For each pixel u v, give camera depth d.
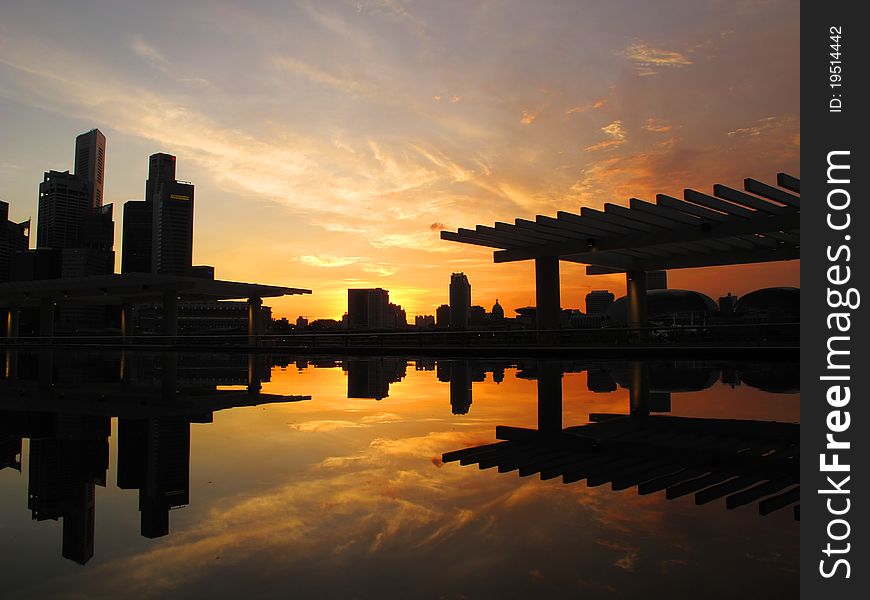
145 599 2.85
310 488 4.96
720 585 2.94
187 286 38.84
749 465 5.84
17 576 3.16
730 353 19.31
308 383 15.71
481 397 11.75
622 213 18.70
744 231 19.56
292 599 2.81
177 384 16.41
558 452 6.52
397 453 6.49
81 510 4.46
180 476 5.45
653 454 6.41
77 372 21.81
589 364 20.64
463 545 3.55
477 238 23.17
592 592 2.86
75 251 198.00
